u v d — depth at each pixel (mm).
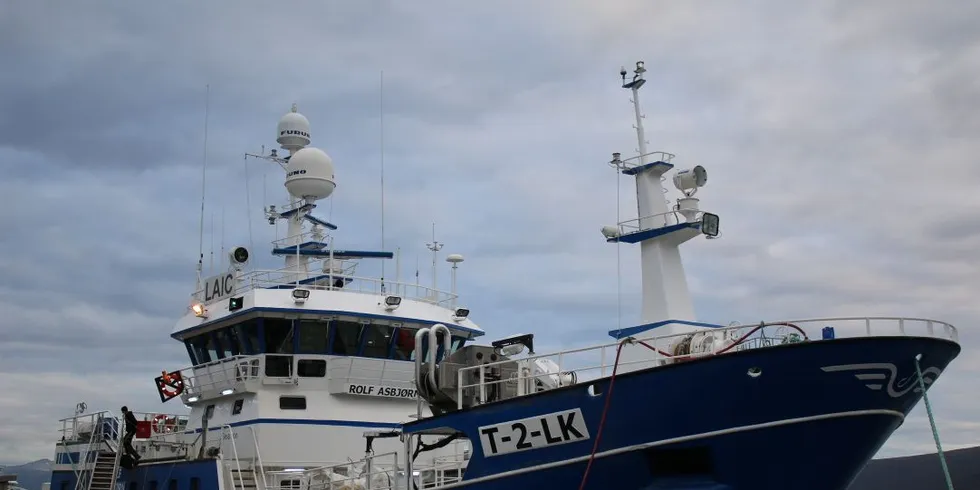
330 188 27609
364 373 22172
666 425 13906
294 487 20250
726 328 14445
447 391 16297
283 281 25750
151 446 23578
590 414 14398
